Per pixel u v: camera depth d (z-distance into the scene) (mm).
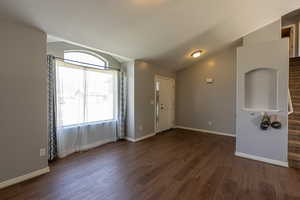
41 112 2430
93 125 3740
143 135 4461
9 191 2004
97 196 1924
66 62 3205
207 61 5164
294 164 2697
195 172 2520
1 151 2059
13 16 2029
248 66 3045
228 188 2088
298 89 3602
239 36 3844
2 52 2039
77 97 3408
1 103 2047
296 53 5078
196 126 5461
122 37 2963
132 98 4184
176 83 5871
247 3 2672
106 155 3225
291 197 1905
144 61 4395
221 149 3586
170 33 3119
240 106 3158
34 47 2326
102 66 3818
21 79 2209
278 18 3410
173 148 3650
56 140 3057
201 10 2611
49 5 1964
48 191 2012
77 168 2648
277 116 2775
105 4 2104
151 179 2311
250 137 3062
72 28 2453
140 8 2297
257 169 2617
